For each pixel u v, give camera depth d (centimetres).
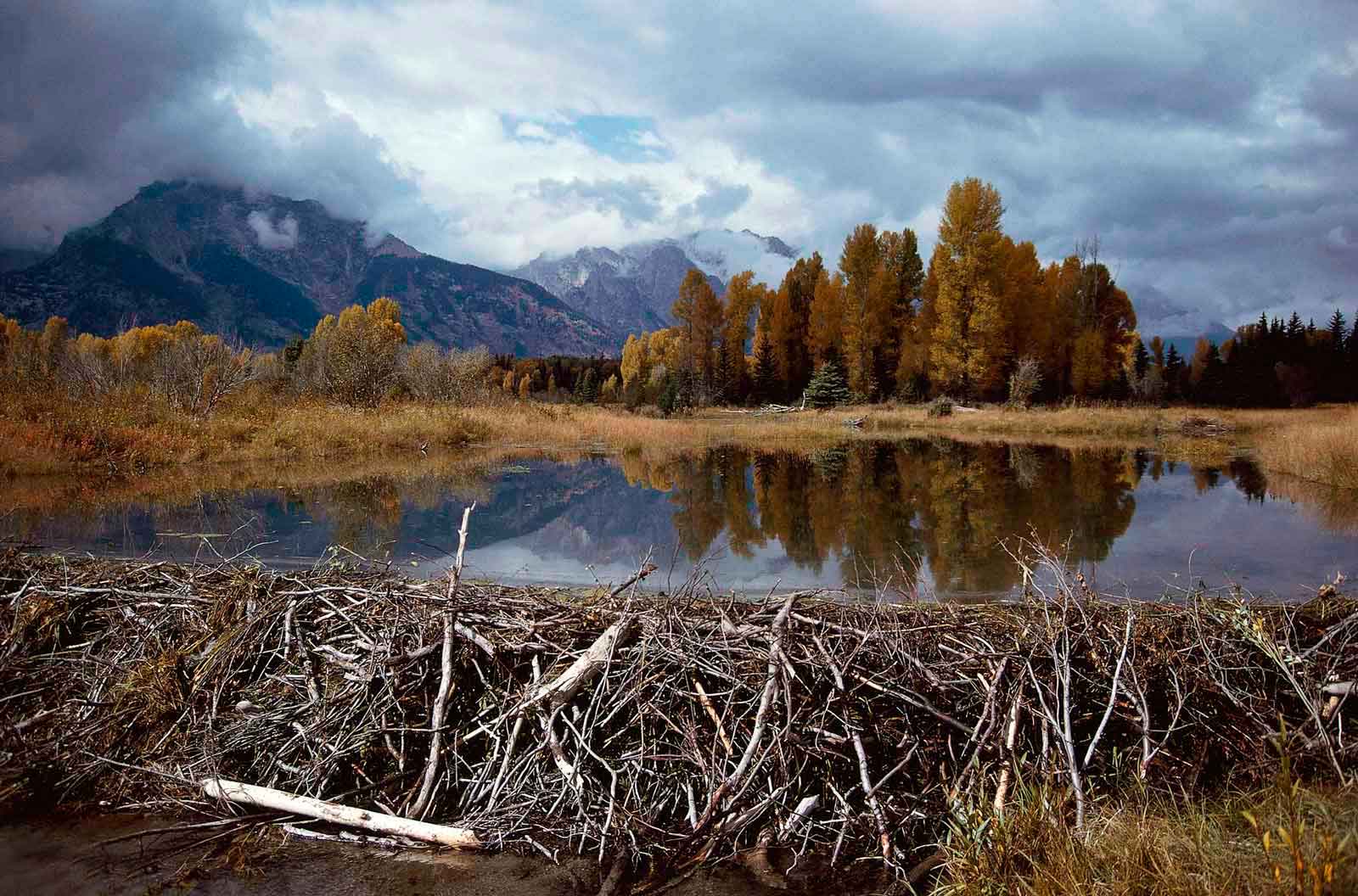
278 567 627
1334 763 255
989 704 291
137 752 327
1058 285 5028
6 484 1126
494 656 333
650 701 313
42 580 435
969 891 221
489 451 1877
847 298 4712
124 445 1380
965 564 688
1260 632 306
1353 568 641
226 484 1172
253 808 298
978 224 3969
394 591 387
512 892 251
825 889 250
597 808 285
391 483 1236
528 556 730
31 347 2283
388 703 326
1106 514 970
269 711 333
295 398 2456
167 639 384
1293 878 182
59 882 257
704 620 365
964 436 2658
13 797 312
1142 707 295
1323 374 5388
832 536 838
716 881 256
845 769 296
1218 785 283
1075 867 214
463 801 297
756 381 5491
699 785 298
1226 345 5359
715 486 1284
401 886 254
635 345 7162
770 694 296
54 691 367
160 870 264
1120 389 4912
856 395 4456
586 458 1767
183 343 2056
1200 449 2023
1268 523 886
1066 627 326
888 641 334
